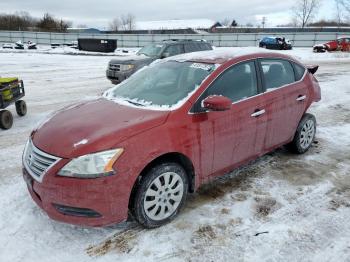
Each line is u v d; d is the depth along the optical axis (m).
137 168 2.98
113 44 35.12
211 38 44.66
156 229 3.33
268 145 4.49
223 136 3.71
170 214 3.41
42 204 3.06
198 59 4.20
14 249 3.03
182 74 4.00
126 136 3.00
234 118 3.79
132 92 4.09
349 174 4.58
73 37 48.28
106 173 2.85
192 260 2.93
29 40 49.38
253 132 4.09
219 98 3.37
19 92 7.32
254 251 3.04
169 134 3.22
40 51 33.50
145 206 3.18
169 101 3.60
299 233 3.29
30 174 3.10
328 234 3.28
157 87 3.98
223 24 102.44
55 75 15.00
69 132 3.14
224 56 4.15
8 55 26.09
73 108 3.84
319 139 6.00
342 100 9.28
